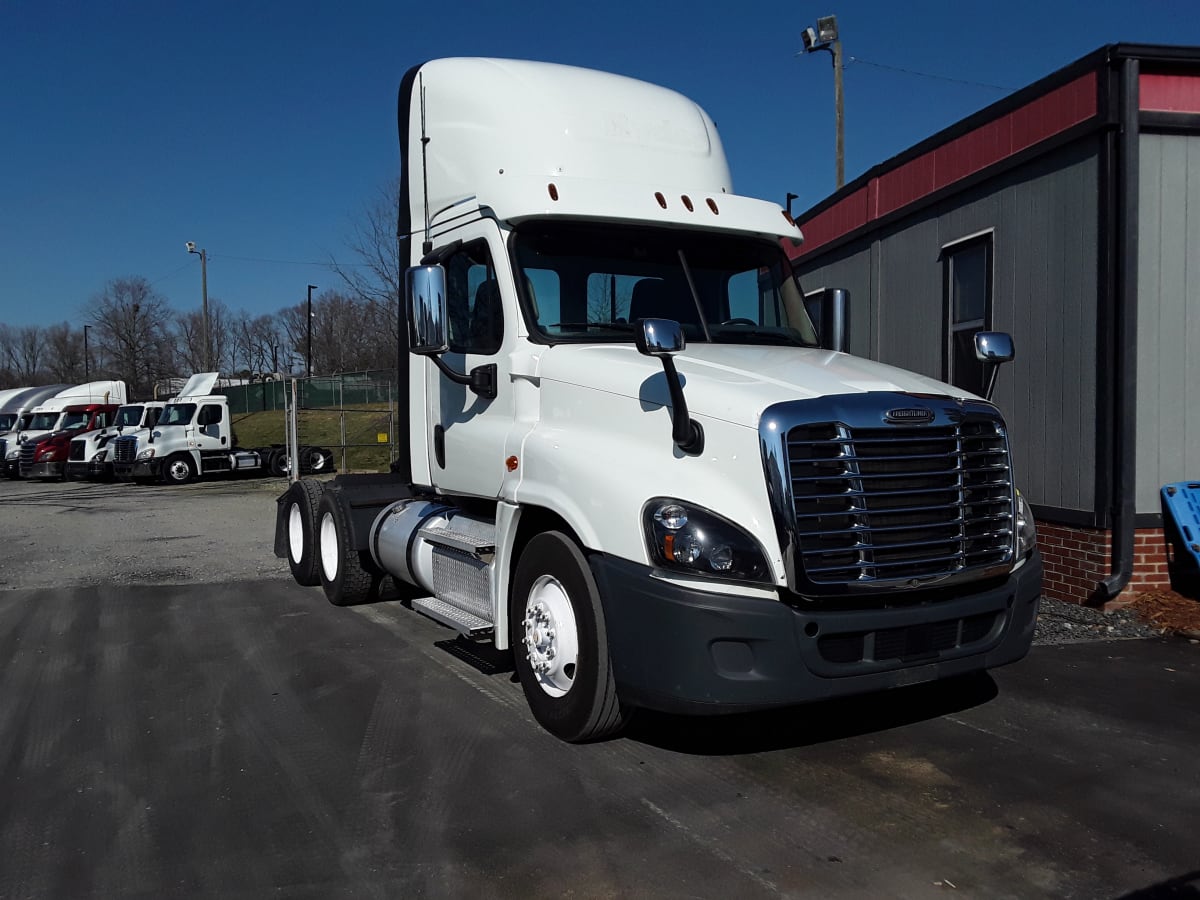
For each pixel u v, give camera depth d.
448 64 6.19
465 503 6.23
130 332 66.25
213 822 3.84
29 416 32.44
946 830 3.72
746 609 3.78
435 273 5.10
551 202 5.17
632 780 4.21
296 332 79.19
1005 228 8.30
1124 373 7.06
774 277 5.82
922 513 4.12
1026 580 4.42
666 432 4.18
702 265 5.57
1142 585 7.28
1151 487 7.30
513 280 5.15
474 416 5.62
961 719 5.00
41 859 3.55
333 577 7.97
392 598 8.23
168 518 15.98
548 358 4.91
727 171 6.24
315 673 5.95
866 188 10.71
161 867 3.48
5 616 7.81
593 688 4.34
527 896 3.26
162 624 7.39
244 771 4.37
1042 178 7.84
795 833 3.70
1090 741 4.68
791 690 3.83
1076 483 7.50
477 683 5.69
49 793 4.16
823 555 3.89
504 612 5.08
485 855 3.54
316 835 3.72
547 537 4.66
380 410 28.70
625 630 4.05
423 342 5.09
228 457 26.23
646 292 5.38
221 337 82.31
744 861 3.49
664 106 6.11
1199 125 7.13
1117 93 7.05
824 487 3.93
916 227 9.73
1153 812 3.88
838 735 4.77
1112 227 7.11
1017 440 8.16
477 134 5.77
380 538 7.12
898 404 4.07
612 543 4.11
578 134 5.65
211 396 26.23
